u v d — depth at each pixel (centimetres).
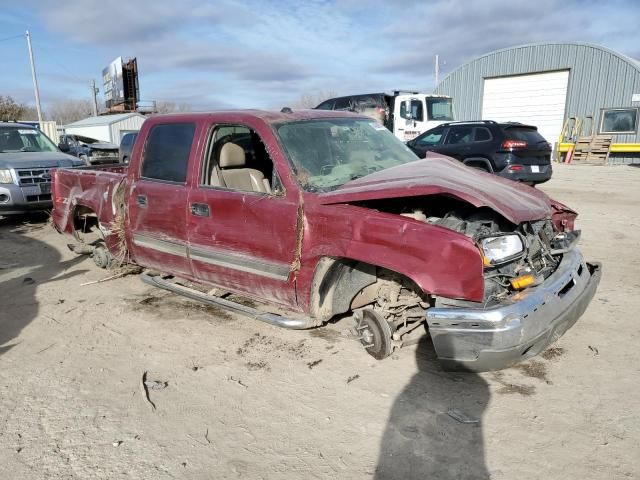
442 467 280
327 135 440
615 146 2142
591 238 755
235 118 436
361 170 428
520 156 1117
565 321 340
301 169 397
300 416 330
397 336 382
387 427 316
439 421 319
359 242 351
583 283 371
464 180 373
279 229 393
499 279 328
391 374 376
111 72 5306
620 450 286
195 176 455
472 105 2684
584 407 327
